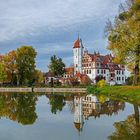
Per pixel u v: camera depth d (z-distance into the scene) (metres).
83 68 164.38
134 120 27.55
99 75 160.38
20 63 138.12
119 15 64.88
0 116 32.50
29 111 37.69
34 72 140.38
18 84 137.88
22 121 28.77
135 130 22.28
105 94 71.44
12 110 38.97
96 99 57.78
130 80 125.00
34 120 29.45
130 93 55.50
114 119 28.62
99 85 101.19
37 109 40.28
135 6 61.03
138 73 66.81
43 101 56.50
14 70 138.75
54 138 20.62
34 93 97.75
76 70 165.88
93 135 21.25
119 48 63.41
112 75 165.25
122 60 64.50
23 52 138.38
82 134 21.75
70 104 48.22
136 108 37.44
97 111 36.19
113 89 71.50
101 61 164.38
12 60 138.50
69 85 137.00
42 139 20.39
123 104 43.50
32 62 139.50
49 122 27.97
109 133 21.77
